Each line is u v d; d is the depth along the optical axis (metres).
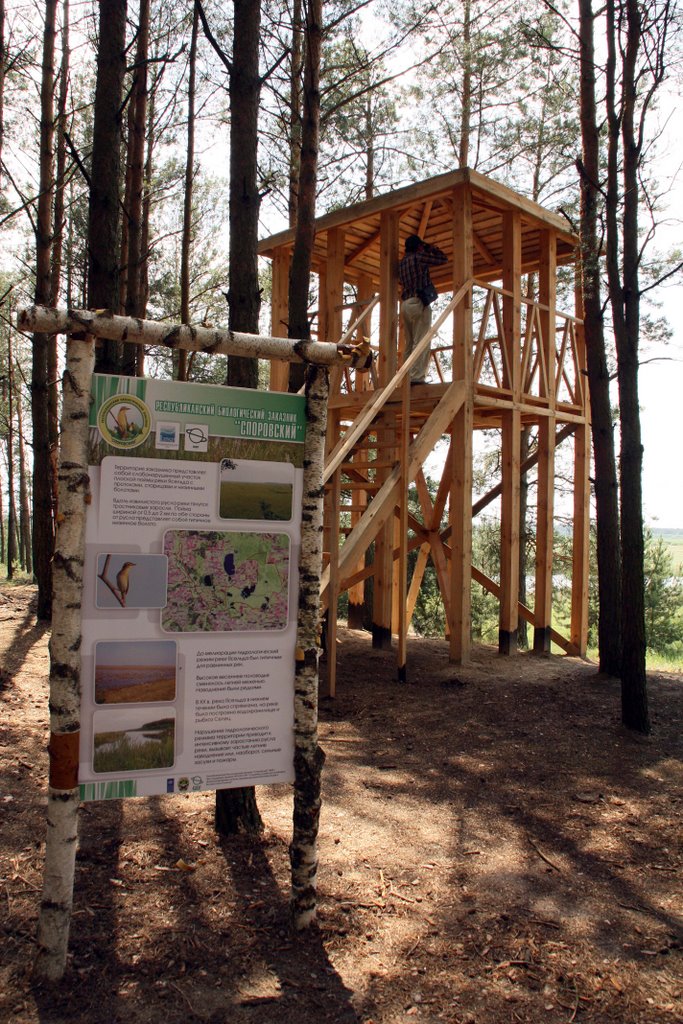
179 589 2.84
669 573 20.48
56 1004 2.58
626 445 5.95
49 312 2.57
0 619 9.86
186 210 8.38
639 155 5.81
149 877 3.43
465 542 8.20
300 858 3.05
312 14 5.47
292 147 10.13
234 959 2.88
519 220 8.81
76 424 2.66
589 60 6.90
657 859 3.88
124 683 2.77
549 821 4.32
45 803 4.16
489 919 3.25
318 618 3.04
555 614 22.94
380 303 8.74
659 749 5.59
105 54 3.96
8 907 3.13
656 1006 2.72
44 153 8.81
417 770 5.12
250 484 2.94
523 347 9.23
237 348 2.87
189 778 2.87
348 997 2.71
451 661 8.28
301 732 3.02
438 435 7.78
